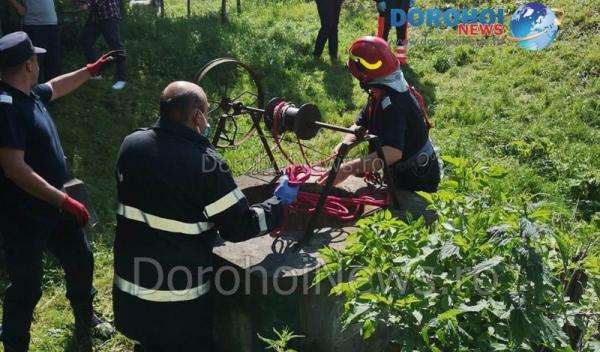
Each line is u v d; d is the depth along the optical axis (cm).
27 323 401
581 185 638
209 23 1075
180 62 898
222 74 877
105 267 508
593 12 1031
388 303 302
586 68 898
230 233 340
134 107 783
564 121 780
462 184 365
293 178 386
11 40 369
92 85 808
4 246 395
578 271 331
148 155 334
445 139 744
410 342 296
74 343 429
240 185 448
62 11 891
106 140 711
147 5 1180
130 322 351
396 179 450
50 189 369
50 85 422
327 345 385
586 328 341
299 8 1202
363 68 418
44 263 493
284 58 936
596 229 381
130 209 341
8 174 364
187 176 330
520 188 645
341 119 790
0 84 370
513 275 298
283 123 400
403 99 421
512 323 286
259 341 379
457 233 316
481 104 829
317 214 381
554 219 434
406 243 320
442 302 297
